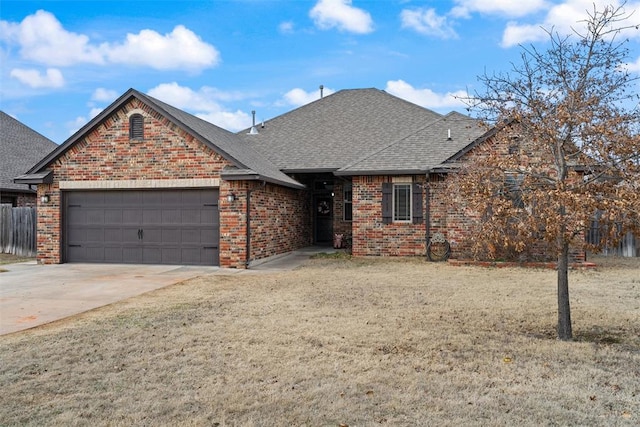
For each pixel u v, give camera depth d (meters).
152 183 15.00
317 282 11.55
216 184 14.53
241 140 20.75
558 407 4.48
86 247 15.71
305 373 5.40
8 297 9.99
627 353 6.03
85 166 15.47
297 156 19.59
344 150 19.62
